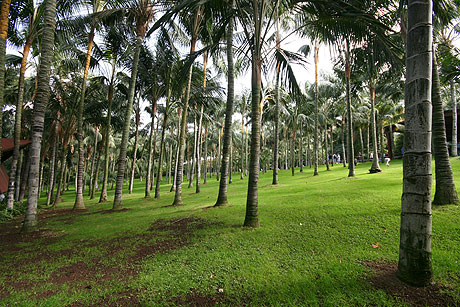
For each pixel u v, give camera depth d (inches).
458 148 842.2
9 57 496.1
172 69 519.5
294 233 212.7
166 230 259.0
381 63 224.8
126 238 239.6
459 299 109.2
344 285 127.0
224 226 252.7
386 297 115.0
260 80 255.3
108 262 177.3
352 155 581.0
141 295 128.6
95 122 703.1
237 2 243.4
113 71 607.5
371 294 117.8
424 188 119.0
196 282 140.9
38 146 300.4
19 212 462.3
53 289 139.3
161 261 172.4
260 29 240.7
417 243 119.8
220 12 242.2
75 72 600.1
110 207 516.7
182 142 487.5
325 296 119.5
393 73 241.9
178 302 121.6
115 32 490.9
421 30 119.4
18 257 197.0
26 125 743.7
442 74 354.0
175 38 544.1
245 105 1144.8
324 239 193.5
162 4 418.3
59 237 261.9
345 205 286.4
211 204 426.6
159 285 138.2
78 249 212.8
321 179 659.4
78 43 505.7
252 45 256.4
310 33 289.3
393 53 207.5
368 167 884.6
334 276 137.3
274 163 690.2
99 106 656.4
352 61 256.8
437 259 146.0
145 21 462.3
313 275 140.0
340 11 200.4
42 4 371.9
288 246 185.6
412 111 121.7
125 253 194.1
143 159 1918.1
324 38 229.1
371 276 133.3
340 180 534.6
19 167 643.5
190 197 601.9
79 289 137.9
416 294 114.7
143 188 1284.4
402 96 812.0
